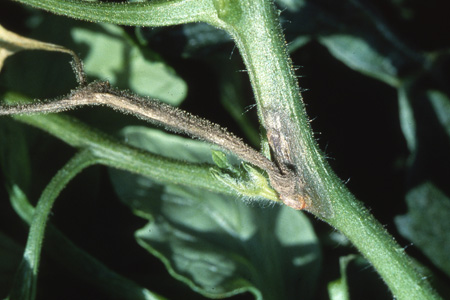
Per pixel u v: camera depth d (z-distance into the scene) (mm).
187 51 403
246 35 323
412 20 413
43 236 359
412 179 399
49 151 399
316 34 407
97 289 382
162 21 328
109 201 404
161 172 353
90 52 401
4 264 386
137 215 392
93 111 399
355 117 416
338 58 413
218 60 410
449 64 410
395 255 338
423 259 396
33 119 364
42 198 354
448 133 403
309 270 384
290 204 326
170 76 401
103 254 398
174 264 377
